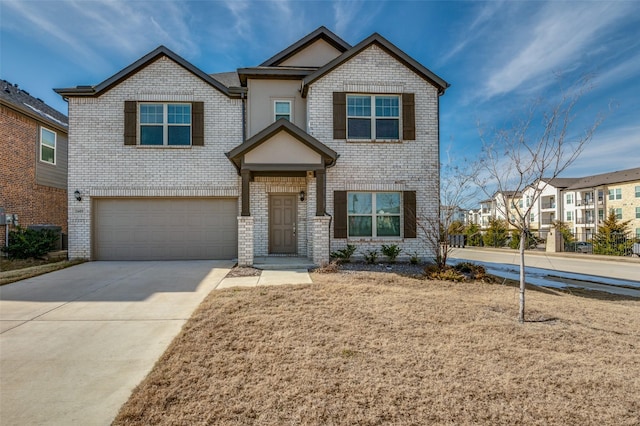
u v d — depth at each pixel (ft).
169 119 37.78
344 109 35.94
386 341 13.57
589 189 139.33
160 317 17.43
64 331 15.51
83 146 36.55
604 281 32.40
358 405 9.32
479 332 14.67
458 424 8.57
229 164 37.78
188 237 37.65
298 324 15.40
